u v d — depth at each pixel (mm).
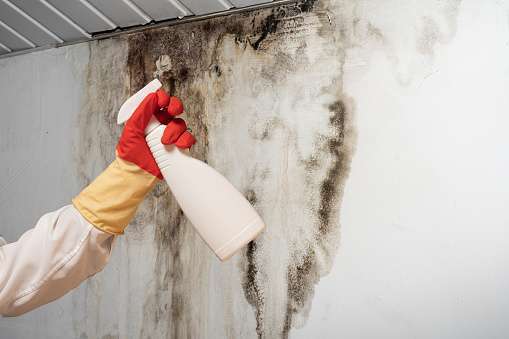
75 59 2561
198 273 2146
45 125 2668
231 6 2049
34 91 2707
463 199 1595
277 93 1963
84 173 2527
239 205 838
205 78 2148
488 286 1550
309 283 1880
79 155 2545
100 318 2438
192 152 2178
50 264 759
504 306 1523
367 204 1764
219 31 2109
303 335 1891
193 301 2158
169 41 2250
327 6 1849
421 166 1666
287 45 1939
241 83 2051
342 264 1811
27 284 768
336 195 1827
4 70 2816
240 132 2051
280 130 1954
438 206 1636
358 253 1779
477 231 1569
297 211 1910
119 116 829
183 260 2191
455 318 1601
